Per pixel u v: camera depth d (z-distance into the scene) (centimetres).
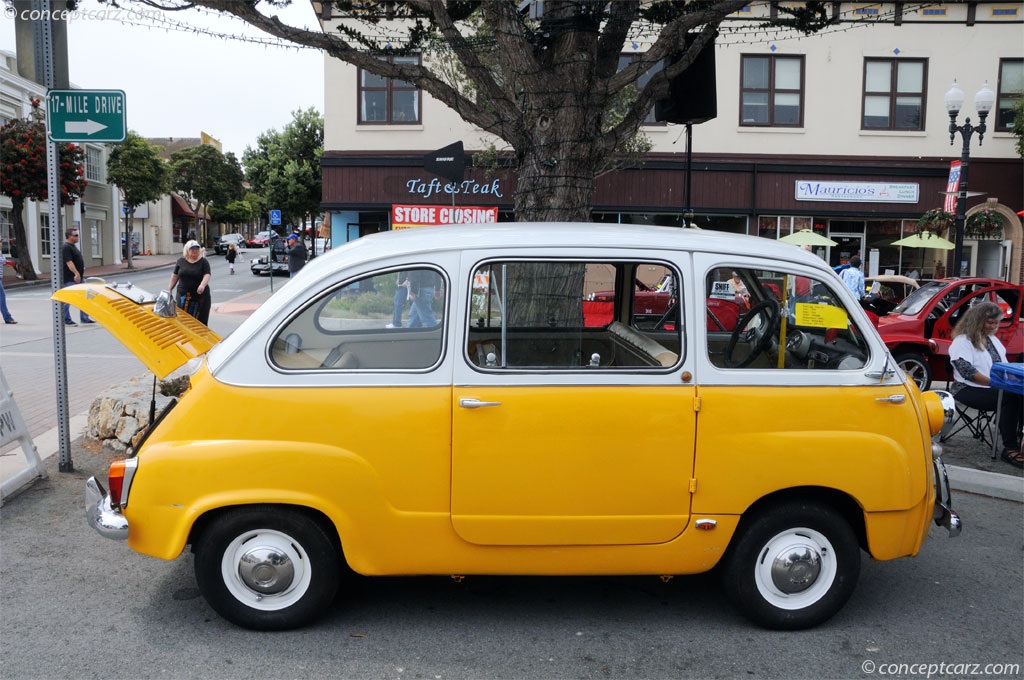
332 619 403
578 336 407
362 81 2167
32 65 583
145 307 438
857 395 385
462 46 683
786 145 2162
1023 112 2017
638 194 2169
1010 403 714
